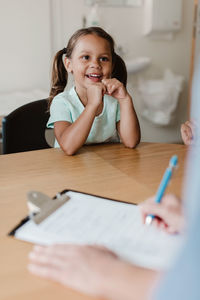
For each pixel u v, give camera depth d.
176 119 3.49
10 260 0.54
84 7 2.89
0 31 2.64
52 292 0.46
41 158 1.09
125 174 0.94
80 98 1.45
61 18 2.83
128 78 3.20
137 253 0.53
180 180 0.89
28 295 0.46
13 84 2.79
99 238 0.58
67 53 1.46
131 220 0.64
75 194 0.77
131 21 3.08
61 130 1.28
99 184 0.86
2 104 2.35
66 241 0.57
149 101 3.10
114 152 1.17
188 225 0.27
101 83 1.27
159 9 3.00
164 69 3.33
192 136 1.21
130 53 3.15
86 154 1.14
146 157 1.11
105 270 0.44
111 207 0.70
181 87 3.16
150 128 3.41
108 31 3.03
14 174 0.94
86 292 0.43
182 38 3.30
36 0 2.69
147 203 0.63
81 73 1.39
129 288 0.40
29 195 0.70
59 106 1.38
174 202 0.61
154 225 0.61
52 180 0.89
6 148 1.37
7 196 0.79
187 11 3.23
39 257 0.50
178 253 0.29
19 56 2.75
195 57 3.23
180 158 1.09
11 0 2.61
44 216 0.65
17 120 1.39
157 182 0.88
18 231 0.61
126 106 1.29
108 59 1.40
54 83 1.61
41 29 2.76
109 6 2.97
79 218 0.65
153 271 0.42
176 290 0.28
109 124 1.46
